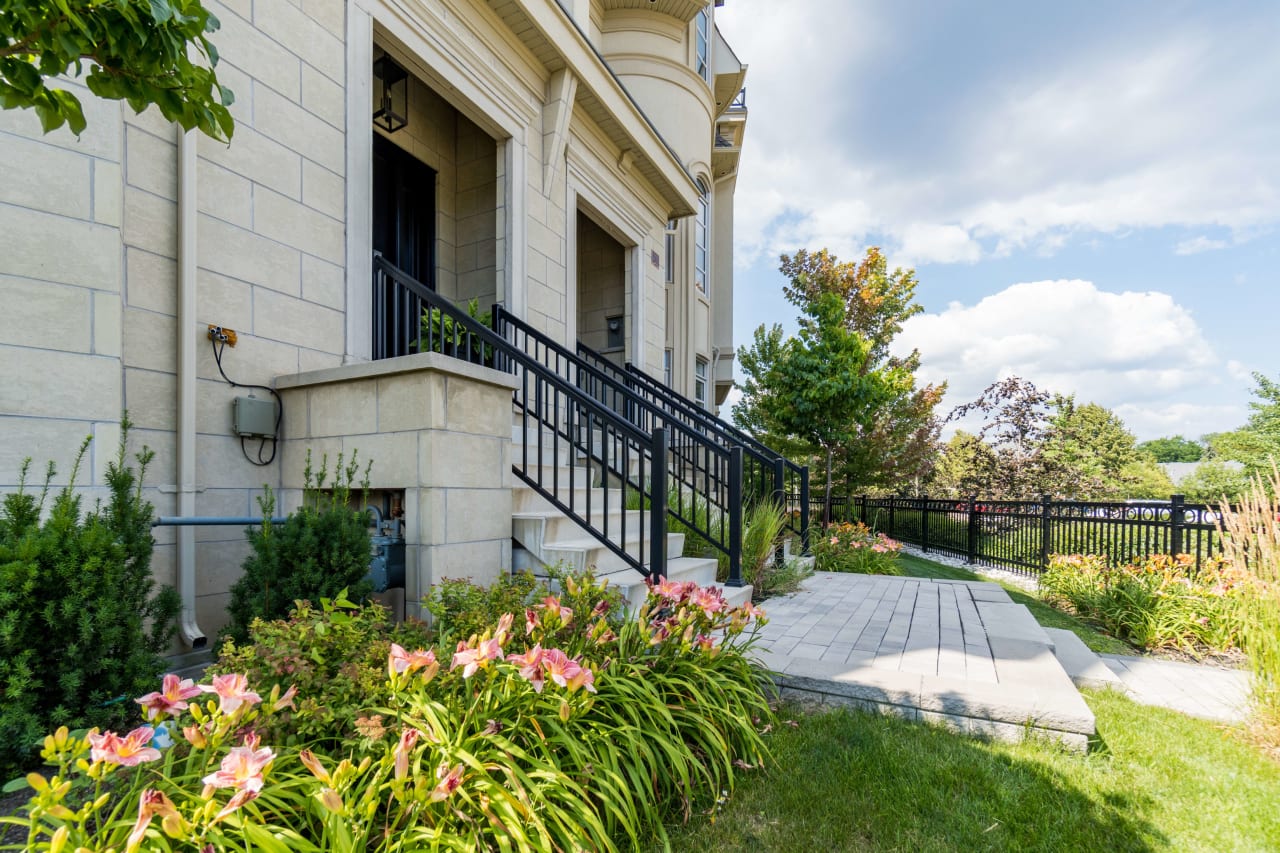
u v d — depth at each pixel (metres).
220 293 2.83
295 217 3.20
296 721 1.52
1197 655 3.89
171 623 2.51
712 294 13.92
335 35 3.45
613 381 4.39
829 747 2.26
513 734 1.57
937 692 2.47
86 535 1.75
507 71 4.79
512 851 1.34
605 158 6.34
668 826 1.78
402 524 2.77
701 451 7.02
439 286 5.60
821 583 5.31
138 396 2.52
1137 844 1.73
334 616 1.85
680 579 3.62
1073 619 4.99
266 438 3.01
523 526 3.11
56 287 2.13
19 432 2.03
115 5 1.12
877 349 12.20
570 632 2.16
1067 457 13.30
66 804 1.44
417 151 5.44
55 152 2.14
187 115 1.41
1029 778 2.06
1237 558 2.96
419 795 1.29
